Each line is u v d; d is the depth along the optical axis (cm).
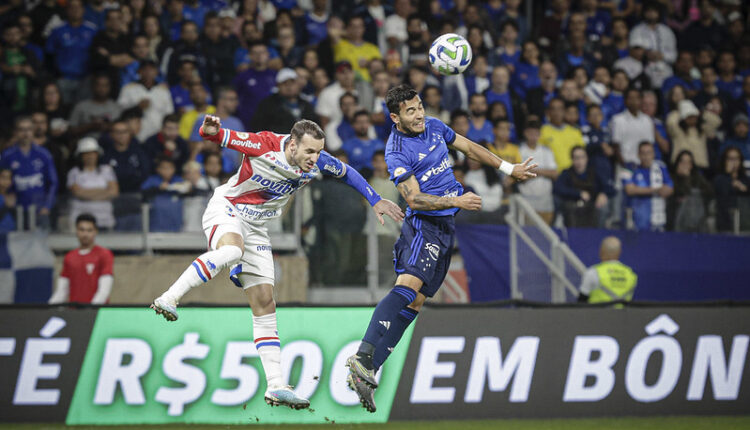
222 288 2256
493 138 2853
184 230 2234
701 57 3484
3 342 1852
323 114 2828
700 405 2020
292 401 1397
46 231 2156
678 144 3141
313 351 1916
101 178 2547
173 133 2686
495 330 1980
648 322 2027
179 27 3006
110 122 2745
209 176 2567
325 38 3114
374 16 3228
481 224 2288
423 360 1952
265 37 3025
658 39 3472
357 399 1917
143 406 1872
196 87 2788
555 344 1992
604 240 2223
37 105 2766
